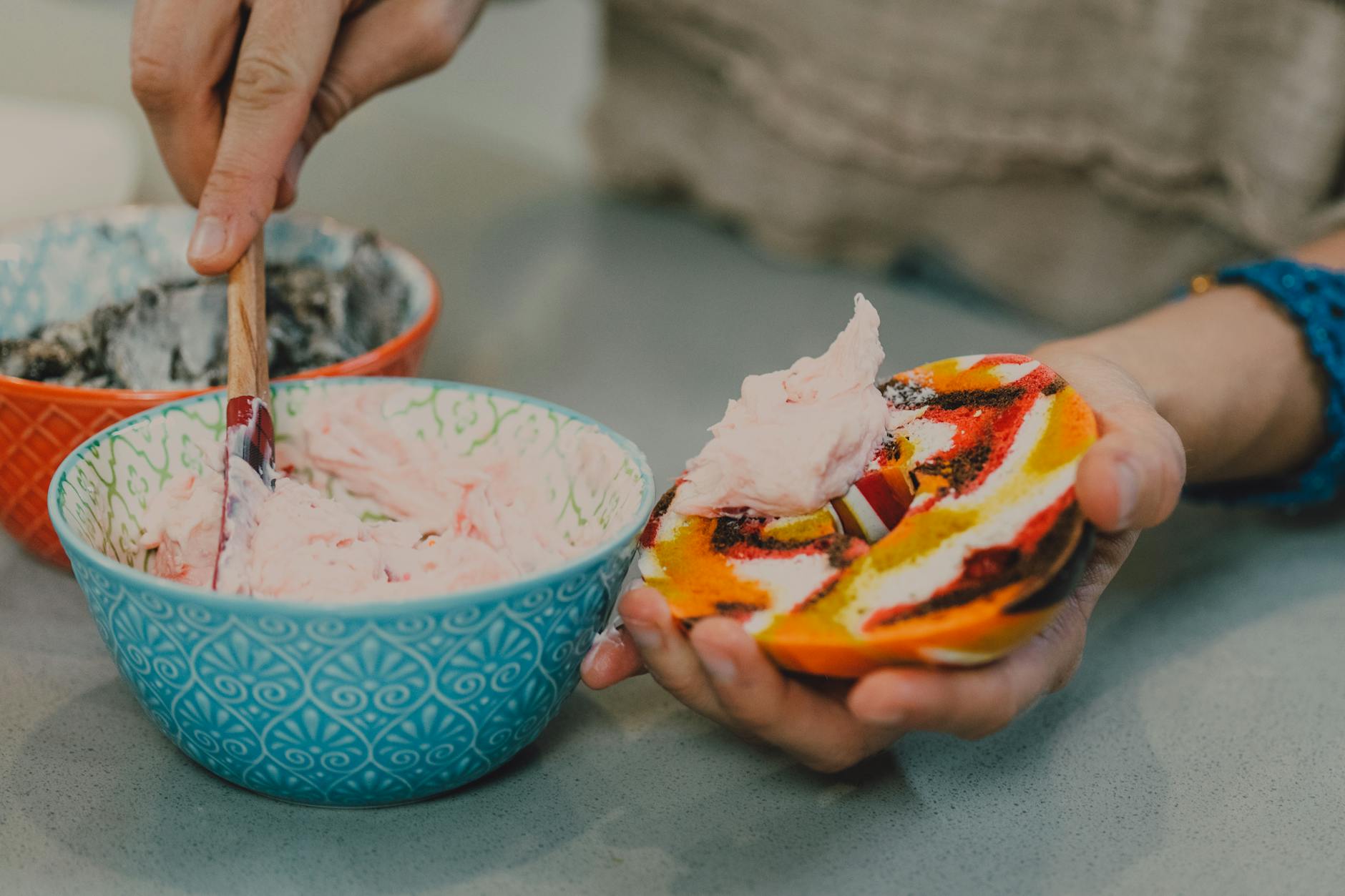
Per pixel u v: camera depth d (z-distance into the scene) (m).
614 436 0.45
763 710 0.36
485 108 1.44
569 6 1.35
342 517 0.43
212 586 0.40
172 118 0.51
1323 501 0.62
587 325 0.83
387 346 0.51
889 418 0.43
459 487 0.47
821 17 0.92
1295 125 0.84
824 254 1.00
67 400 0.45
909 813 0.41
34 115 0.74
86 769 0.41
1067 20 0.88
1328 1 0.82
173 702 0.36
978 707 0.35
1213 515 0.64
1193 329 0.54
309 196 1.04
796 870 0.38
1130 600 0.55
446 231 0.99
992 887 0.37
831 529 0.39
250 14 0.51
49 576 0.53
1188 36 0.84
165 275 0.60
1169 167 0.89
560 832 0.39
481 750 0.38
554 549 0.45
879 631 0.34
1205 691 0.48
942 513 0.37
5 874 0.36
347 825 0.39
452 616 0.34
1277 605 0.55
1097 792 0.42
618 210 1.09
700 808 0.41
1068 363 0.45
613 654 0.40
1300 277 0.56
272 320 0.58
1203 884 0.38
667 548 0.41
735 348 0.81
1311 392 0.55
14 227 0.56
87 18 1.41
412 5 0.57
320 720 0.35
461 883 0.37
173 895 0.36
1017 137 0.92
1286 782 0.43
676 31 1.00
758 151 0.99
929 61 0.91
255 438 0.43
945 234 0.98
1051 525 0.35
